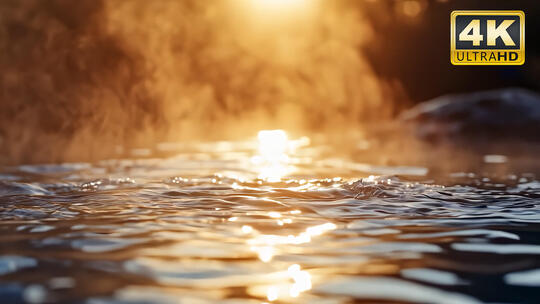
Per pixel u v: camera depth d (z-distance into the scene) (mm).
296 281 1219
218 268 1314
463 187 2834
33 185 2826
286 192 2619
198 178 3277
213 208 2186
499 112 7289
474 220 1949
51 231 1727
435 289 1167
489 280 1229
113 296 1098
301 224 1867
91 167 4215
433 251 1499
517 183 3035
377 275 1269
